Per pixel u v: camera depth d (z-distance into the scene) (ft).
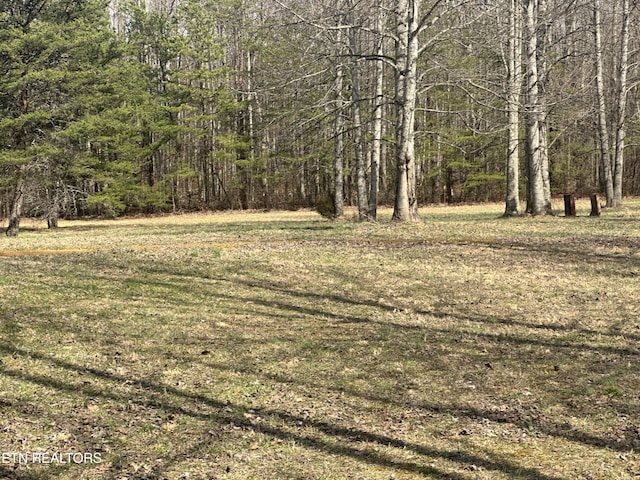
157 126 126.31
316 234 53.36
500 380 17.93
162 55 133.80
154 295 29.35
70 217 135.74
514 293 29.71
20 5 79.46
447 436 14.25
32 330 22.77
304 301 28.55
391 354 20.54
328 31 56.13
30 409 15.58
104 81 85.76
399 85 60.70
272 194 150.41
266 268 36.19
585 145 141.69
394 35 60.85
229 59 151.33
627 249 40.93
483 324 24.30
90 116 82.84
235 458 13.17
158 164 151.12
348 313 26.40
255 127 130.62
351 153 132.67
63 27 78.43
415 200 60.64
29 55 78.38
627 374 18.15
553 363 19.38
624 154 142.20
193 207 152.05
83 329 23.26
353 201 150.00
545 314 25.64
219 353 20.63
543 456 13.15
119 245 49.93
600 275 33.19
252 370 18.94
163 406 16.05
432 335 22.86
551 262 37.27
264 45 103.60
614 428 14.49
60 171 83.61
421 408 15.97
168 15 136.67
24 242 56.70
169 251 43.32
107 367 19.06
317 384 17.75
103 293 29.43
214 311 26.50
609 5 97.30
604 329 23.16
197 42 129.49
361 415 15.52
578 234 49.06
